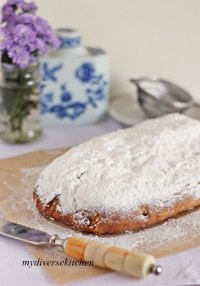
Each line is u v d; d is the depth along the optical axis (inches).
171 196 28.4
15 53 34.0
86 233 27.1
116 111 42.7
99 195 26.8
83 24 43.1
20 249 26.2
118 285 23.8
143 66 46.9
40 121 38.8
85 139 39.1
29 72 35.6
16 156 35.4
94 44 44.2
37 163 34.4
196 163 30.3
